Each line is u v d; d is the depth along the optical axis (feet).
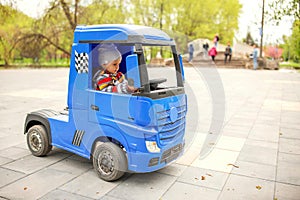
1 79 51.11
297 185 12.59
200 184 12.57
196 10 102.53
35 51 79.05
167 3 94.89
